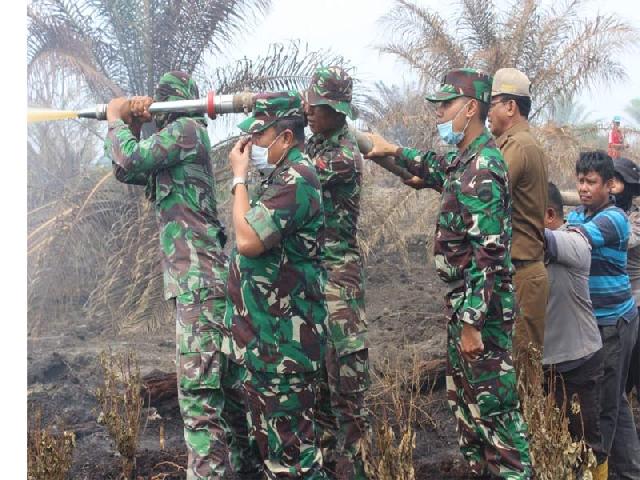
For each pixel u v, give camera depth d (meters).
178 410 5.71
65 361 7.02
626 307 4.88
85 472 4.77
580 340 4.61
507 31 12.68
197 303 4.21
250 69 10.80
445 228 4.12
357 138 4.68
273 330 3.68
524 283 4.53
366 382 4.45
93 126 11.13
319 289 3.78
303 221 3.64
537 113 12.57
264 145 3.70
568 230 4.75
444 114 4.07
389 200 11.67
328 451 4.58
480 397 4.05
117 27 11.23
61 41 10.59
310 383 3.78
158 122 4.52
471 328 3.93
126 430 4.53
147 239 9.60
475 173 3.94
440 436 5.59
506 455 4.04
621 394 4.96
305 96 4.32
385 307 10.01
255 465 4.58
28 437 4.37
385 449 3.96
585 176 4.88
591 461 4.12
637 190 5.29
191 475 4.10
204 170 4.38
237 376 4.40
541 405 4.32
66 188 10.38
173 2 11.20
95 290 9.47
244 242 3.57
